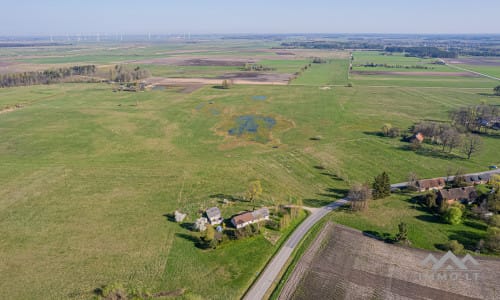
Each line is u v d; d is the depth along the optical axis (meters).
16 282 53.62
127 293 50.41
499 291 51.72
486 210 71.88
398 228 67.81
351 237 65.12
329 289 52.16
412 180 85.25
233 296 51.00
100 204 77.31
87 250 61.31
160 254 60.22
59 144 116.44
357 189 76.12
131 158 105.00
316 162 102.00
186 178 91.19
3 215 72.81
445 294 51.06
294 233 66.81
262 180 90.25
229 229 67.88
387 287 52.47
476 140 105.56
